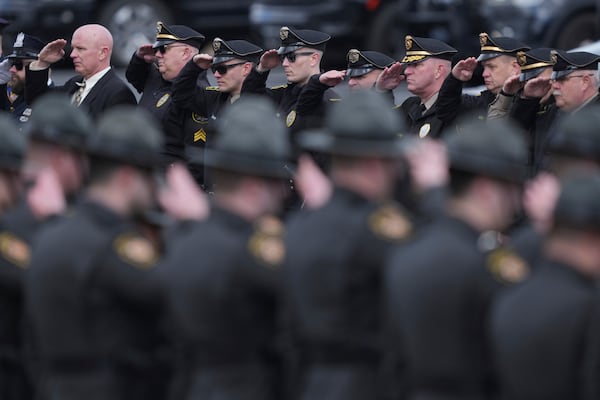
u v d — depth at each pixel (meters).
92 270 18.30
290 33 32.75
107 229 18.50
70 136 20.09
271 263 18.05
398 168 19.61
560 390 15.16
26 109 36.75
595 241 15.39
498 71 31.08
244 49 33.88
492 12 51.03
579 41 49.16
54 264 18.45
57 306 18.48
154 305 18.48
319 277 17.77
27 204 20.44
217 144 18.80
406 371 17.09
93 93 35.62
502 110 30.34
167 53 35.25
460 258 16.27
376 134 17.86
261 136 18.38
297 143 31.98
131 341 18.62
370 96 18.12
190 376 18.77
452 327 16.23
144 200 18.92
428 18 52.34
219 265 18.08
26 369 20.58
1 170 20.56
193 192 19.08
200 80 35.94
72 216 18.78
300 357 18.28
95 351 18.48
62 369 18.72
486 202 16.75
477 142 16.78
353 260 17.66
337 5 56.12
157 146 19.03
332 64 57.47
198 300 18.17
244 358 18.25
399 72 31.98
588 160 17.89
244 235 18.22
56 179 20.20
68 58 58.00
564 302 15.18
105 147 18.58
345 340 17.75
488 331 16.22
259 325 18.25
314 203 19.20
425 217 17.98
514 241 17.62
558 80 29.19
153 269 18.39
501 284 16.23
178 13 58.81
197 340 18.31
